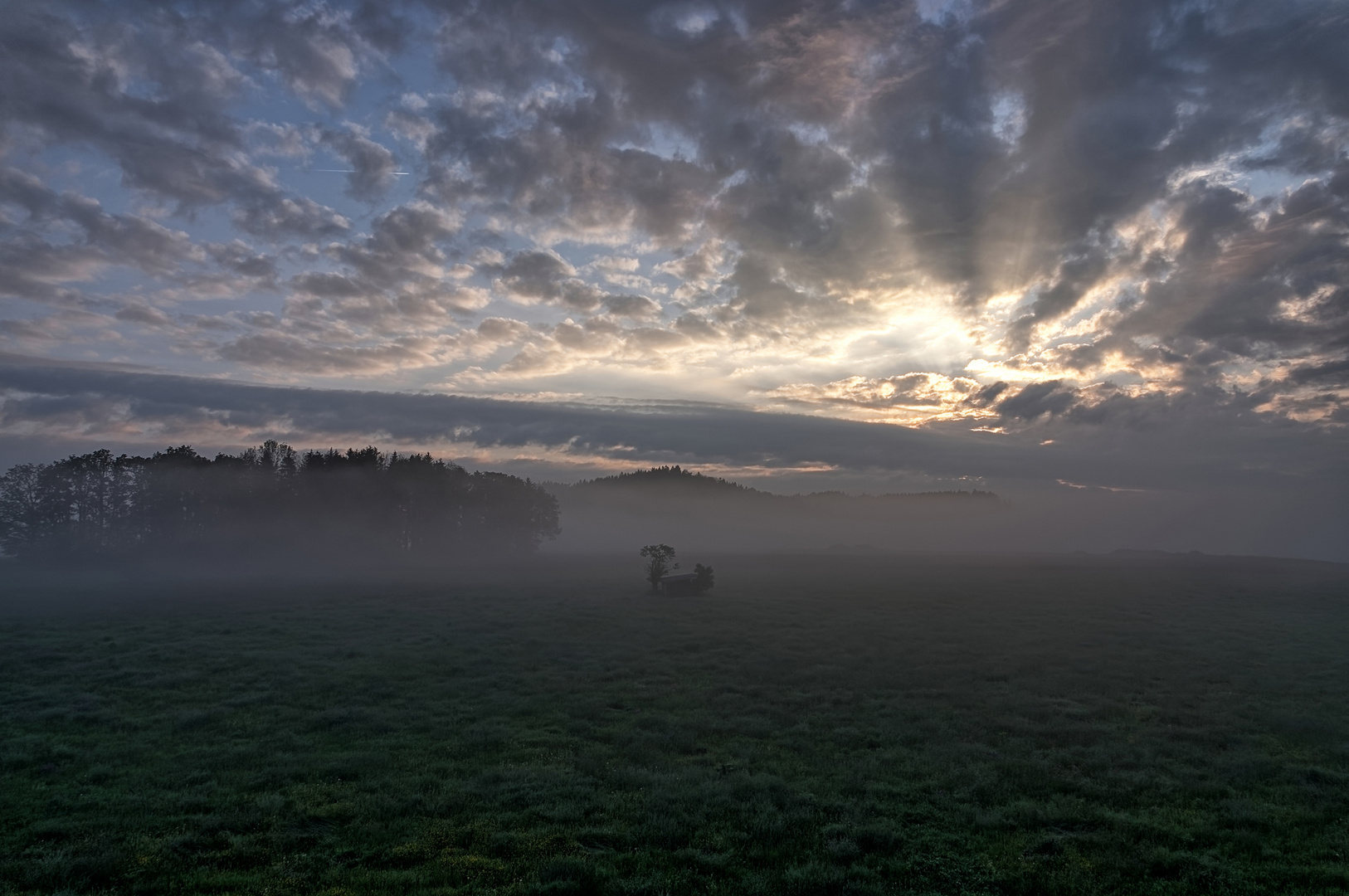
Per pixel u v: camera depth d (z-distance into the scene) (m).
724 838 12.72
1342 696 24.69
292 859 11.72
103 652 31.86
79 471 112.81
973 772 16.34
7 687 24.72
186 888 10.66
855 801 14.49
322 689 24.80
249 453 138.25
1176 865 11.88
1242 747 18.59
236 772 15.98
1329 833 13.19
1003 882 11.30
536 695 23.97
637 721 20.75
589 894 10.74
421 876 11.08
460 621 44.22
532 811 13.80
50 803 13.93
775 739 19.22
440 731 19.62
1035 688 25.80
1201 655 32.84
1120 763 17.28
